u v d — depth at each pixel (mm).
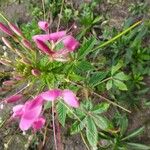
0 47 217
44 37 138
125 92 185
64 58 135
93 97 191
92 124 160
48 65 146
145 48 192
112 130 172
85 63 151
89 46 151
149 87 189
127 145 176
